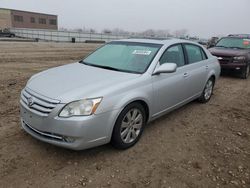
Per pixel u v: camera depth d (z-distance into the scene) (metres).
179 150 3.99
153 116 4.36
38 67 11.02
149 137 4.35
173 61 4.81
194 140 4.36
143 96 3.92
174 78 4.66
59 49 21.84
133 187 3.10
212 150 4.07
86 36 50.69
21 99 3.79
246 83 9.34
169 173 3.41
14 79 8.08
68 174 3.26
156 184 3.18
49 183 3.08
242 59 9.81
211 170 3.53
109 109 3.44
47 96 3.39
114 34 55.41
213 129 4.86
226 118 5.48
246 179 3.38
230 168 3.60
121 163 3.55
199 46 5.93
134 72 4.18
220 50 10.38
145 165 3.54
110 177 3.25
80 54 18.27
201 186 3.20
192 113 5.62
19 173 3.22
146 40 4.98
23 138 4.05
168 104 4.68
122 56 4.65
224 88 8.30
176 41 5.10
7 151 3.67
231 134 4.70
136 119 3.97
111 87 3.55
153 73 4.20
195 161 3.72
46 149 3.77
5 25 73.25
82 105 3.27
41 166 3.38
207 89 6.34
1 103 5.61
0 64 11.21
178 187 3.15
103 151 3.81
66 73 4.14
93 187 3.05
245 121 5.38
